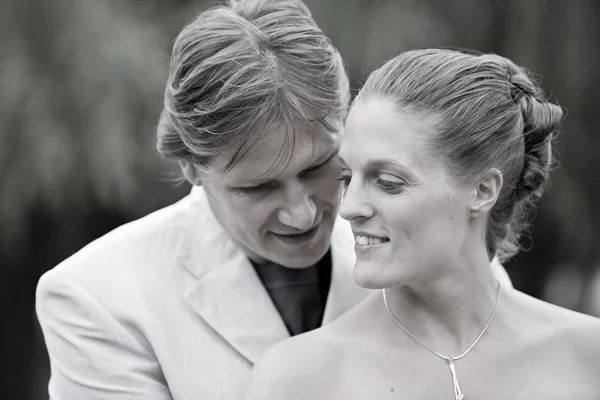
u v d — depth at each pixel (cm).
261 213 318
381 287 276
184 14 783
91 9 750
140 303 345
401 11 778
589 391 289
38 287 357
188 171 340
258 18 315
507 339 293
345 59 761
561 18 817
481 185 283
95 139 742
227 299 345
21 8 752
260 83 298
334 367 290
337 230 364
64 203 770
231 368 338
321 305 354
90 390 338
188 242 357
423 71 275
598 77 827
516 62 814
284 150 301
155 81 743
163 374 345
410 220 271
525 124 295
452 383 285
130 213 774
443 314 289
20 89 744
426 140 270
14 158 748
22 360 933
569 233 816
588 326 299
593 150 824
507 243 313
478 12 811
